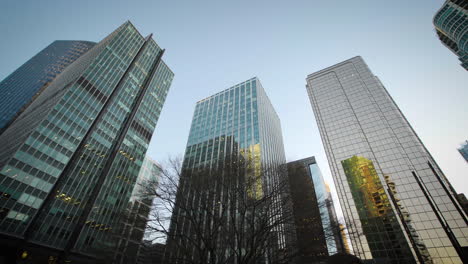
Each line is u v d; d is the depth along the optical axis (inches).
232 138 3016.7
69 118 2283.5
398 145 2427.4
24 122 2498.8
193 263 691.4
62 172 2042.3
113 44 3245.6
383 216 1989.4
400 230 1862.7
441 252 1686.8
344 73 3624.5
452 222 1820.9
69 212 1958.7
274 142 3484.3
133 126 3006.9
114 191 2415.1
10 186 1662.2
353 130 2770.7
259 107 3420.3
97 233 2054.6
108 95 2837.1
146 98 3422.7
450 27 3969.0
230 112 3612.2
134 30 3799.2
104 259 1430.9
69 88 2412.6
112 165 2513.5
